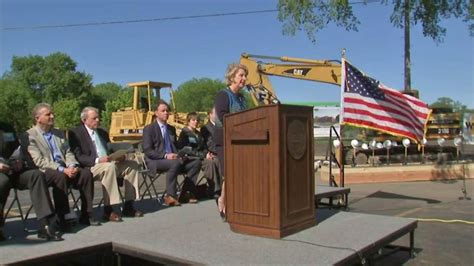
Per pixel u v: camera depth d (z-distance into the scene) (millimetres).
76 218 5023
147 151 6336
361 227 4719
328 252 3826
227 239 4250
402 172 13781
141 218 5297
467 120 17250
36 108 4891
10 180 4438
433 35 13750
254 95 13500
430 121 15406
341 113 7816
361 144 15031
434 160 14984
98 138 5539
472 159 15078
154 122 6508
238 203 4500
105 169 5145
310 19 12328
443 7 13281
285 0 12445
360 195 10898
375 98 7875
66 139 5180
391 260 5332
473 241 6203
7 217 5625
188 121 7598
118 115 23594
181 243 4129
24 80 69688
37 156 4660
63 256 3922
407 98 8039
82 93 71625
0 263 3590
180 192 6617
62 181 4648
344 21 12227
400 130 7910
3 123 4832
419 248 5844
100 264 4262
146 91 23453
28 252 3893
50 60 70250
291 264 3531
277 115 4172
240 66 4883
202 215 5465
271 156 4230
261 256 3725
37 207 4336
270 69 14703
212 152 6934
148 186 7277
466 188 12062
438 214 8273
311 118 4613
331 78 14281
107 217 5156
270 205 4266
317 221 5004
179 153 6566
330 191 7176
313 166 4656
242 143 4441
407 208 9000
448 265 5164
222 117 4781
